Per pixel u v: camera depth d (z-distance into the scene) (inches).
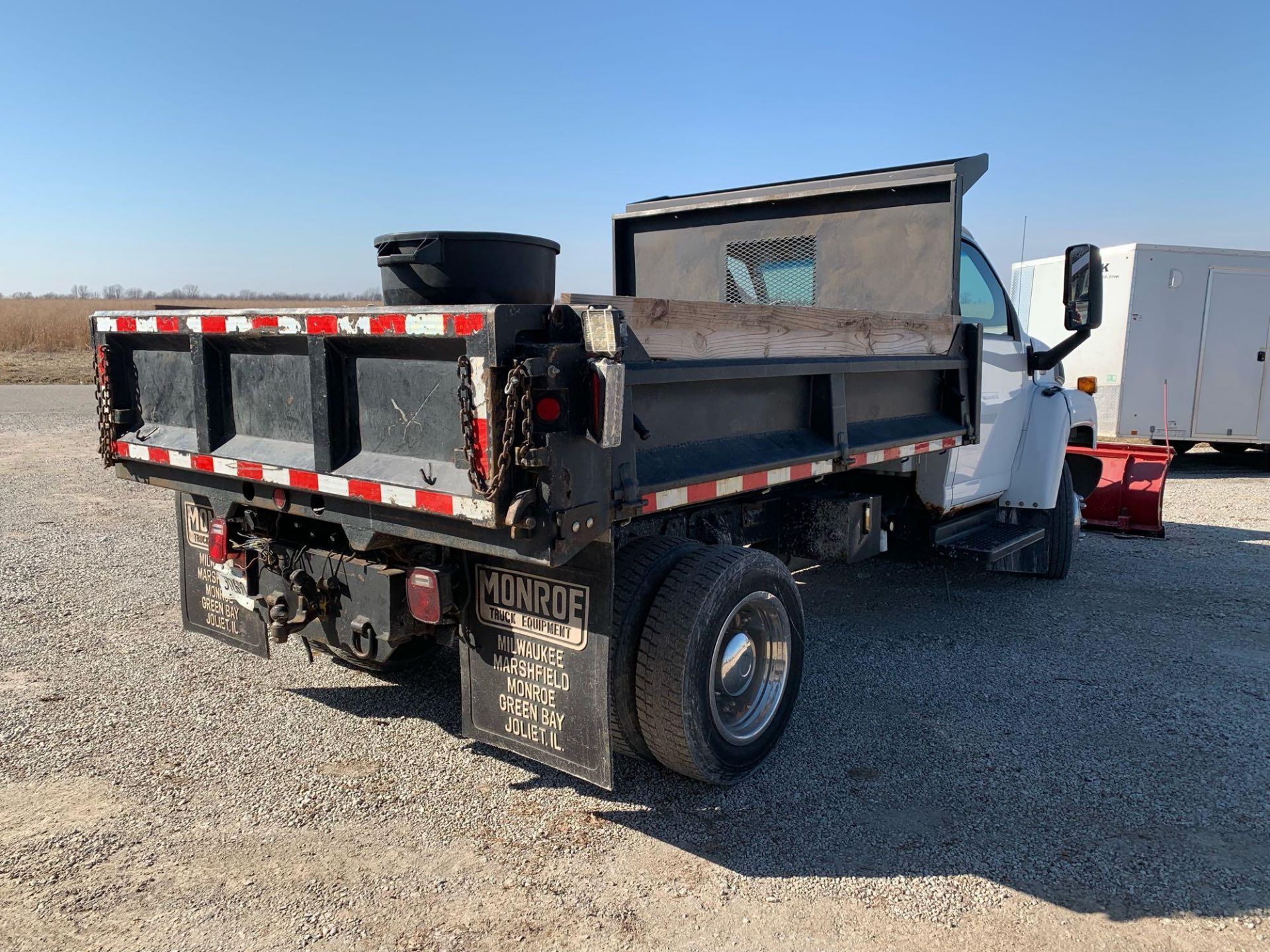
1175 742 154.7
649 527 142.6
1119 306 493.7
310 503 124.6
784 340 134.3
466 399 97.2
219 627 155.7
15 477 389.1
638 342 108.3
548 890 110.6
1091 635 212.8
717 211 219.9
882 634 212.2
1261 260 494.6
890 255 194.7
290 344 121.6
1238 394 502.9
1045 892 112.2
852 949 101.2
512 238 117.7
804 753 149.2
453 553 123.6
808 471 139.3
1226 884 114.3
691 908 107.6
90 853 115.6
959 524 222.1
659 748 127.7
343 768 140.6
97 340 153.3
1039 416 233.9
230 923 102.7
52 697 163.3
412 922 103.7
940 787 138.3
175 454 141.1
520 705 120.5
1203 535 332.2
